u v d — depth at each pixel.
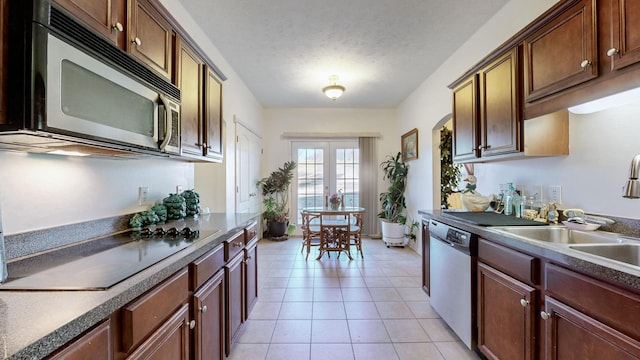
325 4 2.22
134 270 0.94
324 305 2.50
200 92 1.98
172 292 1.06
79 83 0.90
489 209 2.41
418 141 4.15
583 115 1.67
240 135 3.86
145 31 1.39
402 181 4.75
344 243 3.94
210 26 2.53
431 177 3.72
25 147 1.05
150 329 0.91
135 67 1.18
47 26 0.79
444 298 2.09
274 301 2.58
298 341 1.96
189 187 2.48
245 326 2.07
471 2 2.20
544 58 1.52
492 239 1.56
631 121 1.43
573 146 1.73
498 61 1.89
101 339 0.72
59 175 1.24
